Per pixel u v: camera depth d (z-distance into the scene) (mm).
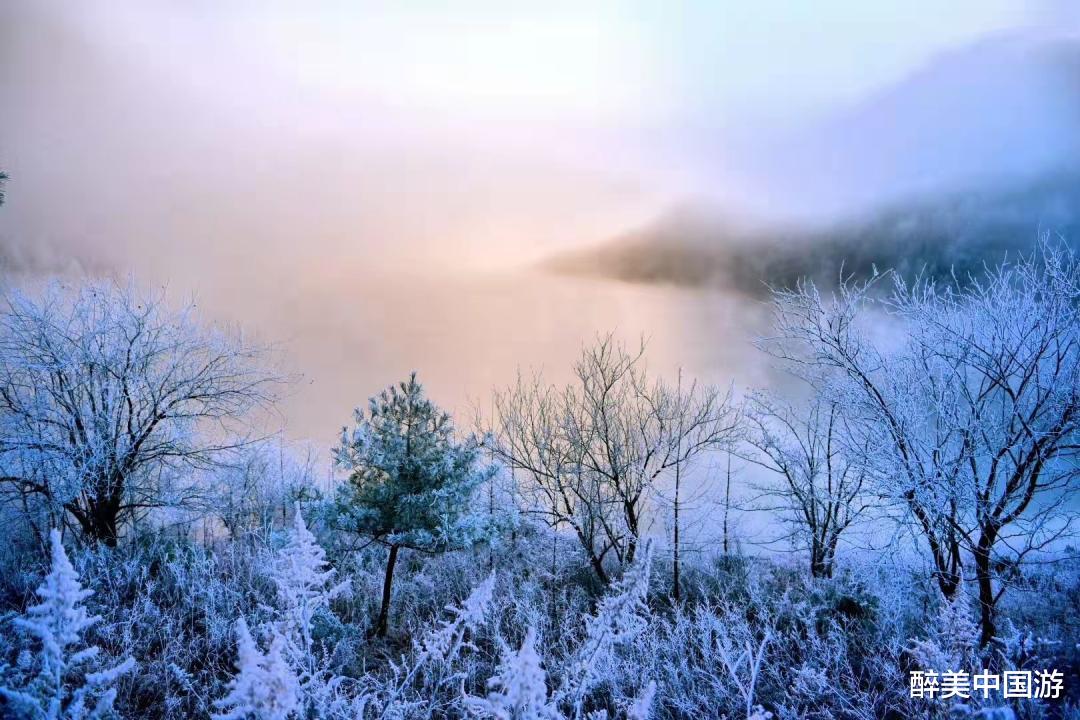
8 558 8836
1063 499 6383
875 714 5668
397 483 8352
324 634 6879
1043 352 6812
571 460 11250
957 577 6637
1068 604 7203
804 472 10688
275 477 12289
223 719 3031
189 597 7738
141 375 10023
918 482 6797
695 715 6012
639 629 4352
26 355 9445
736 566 11219
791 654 6977
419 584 9812
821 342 7902
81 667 5832
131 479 10258
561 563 11086
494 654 6938
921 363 7559
